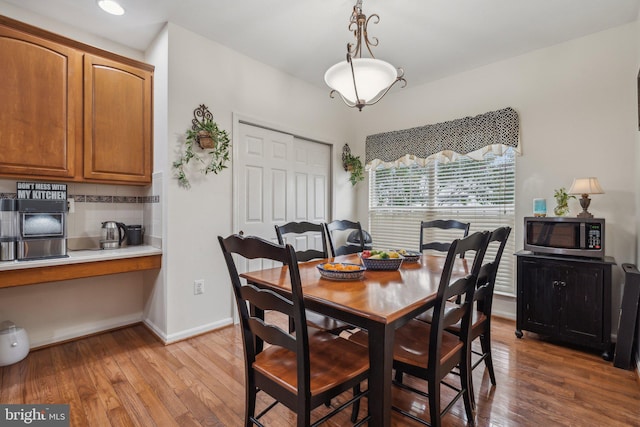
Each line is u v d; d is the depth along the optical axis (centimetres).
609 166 251
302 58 301
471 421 152
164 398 175
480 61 304
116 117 247
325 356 130
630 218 243
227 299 284
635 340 213
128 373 201
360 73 179
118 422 155
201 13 232
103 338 256
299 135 347
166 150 245
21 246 201
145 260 244
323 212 382
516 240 295
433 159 339
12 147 202
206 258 268
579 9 226
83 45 231
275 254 103
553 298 244
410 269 185
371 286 145
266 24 246
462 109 327
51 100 217
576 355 228
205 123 258
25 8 223
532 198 286
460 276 167
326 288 141
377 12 229
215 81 272
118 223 261
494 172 308
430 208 354
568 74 269
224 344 244
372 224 408
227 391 182
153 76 265
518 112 293
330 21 242
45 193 218
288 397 112
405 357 137
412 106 364
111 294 273
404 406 170
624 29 244
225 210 279
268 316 303
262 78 308
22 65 206
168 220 246
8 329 212
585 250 234
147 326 278
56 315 246
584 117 262
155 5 222
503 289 302
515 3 219
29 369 205
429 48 280
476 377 198
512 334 266
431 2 218
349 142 411
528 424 154
